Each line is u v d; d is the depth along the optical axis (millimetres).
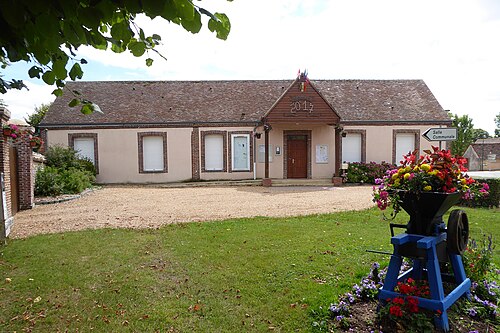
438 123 20891
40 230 8273
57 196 13844
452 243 3770
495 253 6195
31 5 1660
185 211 10930
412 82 24188
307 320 3855
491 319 3760
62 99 21562
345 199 13570
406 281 4273
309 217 9695
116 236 7535
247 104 21484
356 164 20125
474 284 4227
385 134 20828
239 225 8609
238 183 19656
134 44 2391
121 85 22812
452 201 3785
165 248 6609
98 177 20172
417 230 3838
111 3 1827
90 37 2100
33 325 3889
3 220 7164
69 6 1759
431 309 3521
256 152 20469
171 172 20391
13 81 2555
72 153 18688
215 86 23000
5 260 5980
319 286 4695
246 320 3920
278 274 5184
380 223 8773
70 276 5223
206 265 5641
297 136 20766
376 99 22391
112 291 4695
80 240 7203
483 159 51219
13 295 4617
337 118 18781
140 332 3723
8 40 1959
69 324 3896
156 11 1782
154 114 20688
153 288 4793
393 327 3561
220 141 20578
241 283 4906
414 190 3699
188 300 4418
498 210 10859
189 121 20250
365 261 5707
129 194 15727
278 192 16297
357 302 4148
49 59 2156
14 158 10836
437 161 3889
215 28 2143
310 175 20750
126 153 20234
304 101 18641
